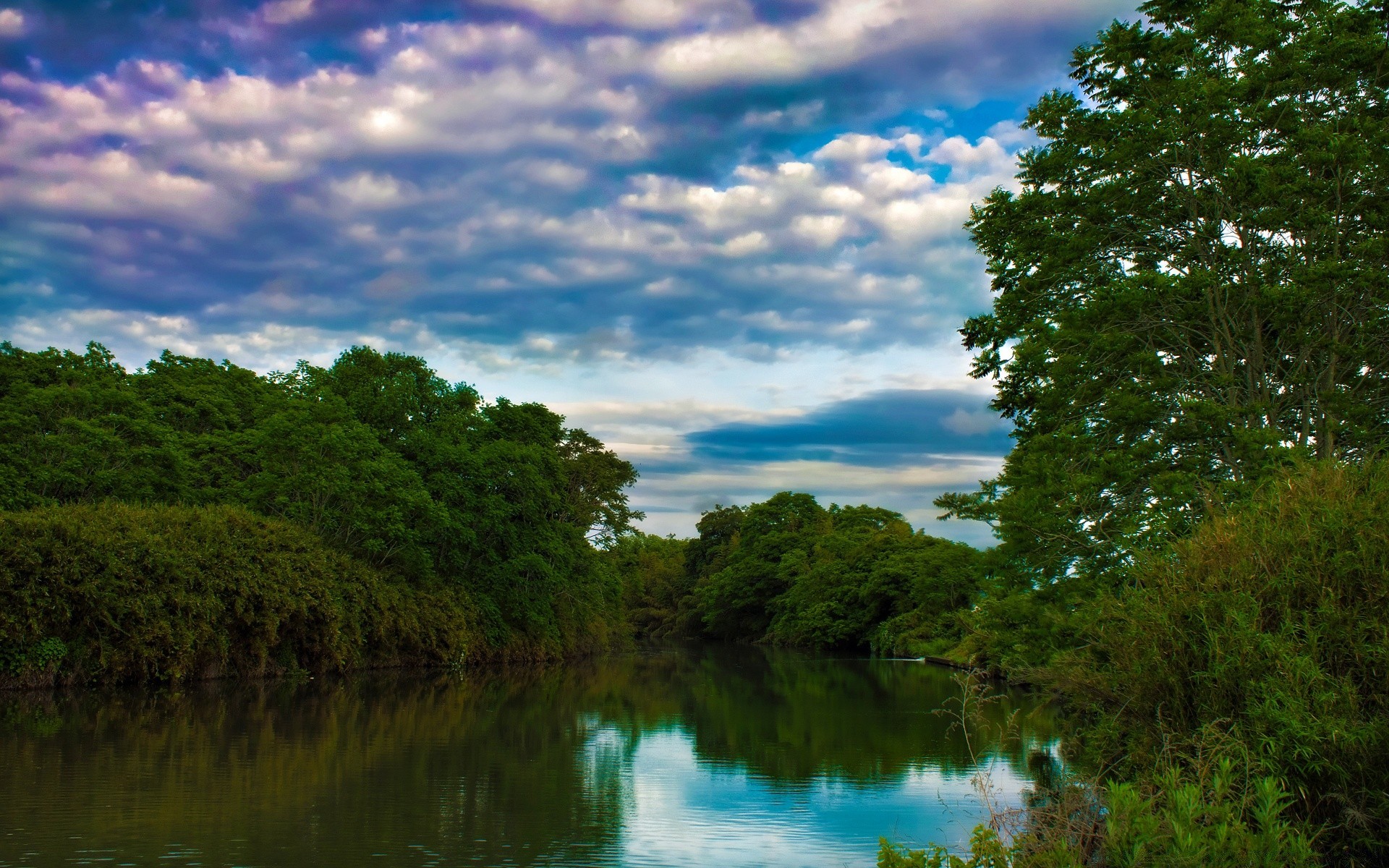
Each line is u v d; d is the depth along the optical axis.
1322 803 7.13
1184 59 18.52
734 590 84.50
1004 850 6.55
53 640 24.94
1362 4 18.17
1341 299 17.36
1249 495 13.77
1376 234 17.38
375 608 36.81
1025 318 19.83
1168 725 8.39
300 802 12.41
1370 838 6.74
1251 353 17.97
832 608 66.69
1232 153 17.72
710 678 38.12
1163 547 13.80
